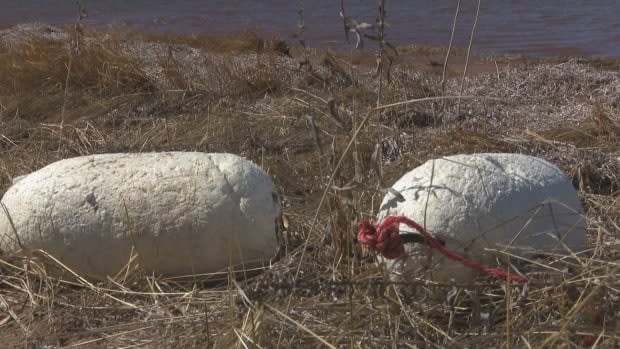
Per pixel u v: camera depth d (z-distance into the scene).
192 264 4.56
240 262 4.61
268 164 6.49
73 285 4.64
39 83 9.07
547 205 4.11
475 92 8.74
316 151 6.78
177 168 4.64
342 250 4.38
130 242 4.55
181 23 20.14
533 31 17.83
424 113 7.64
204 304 4.17
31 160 6.63
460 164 4.18
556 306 3.75
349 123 7.14
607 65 12.38
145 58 10.06
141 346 3.96
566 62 12.32
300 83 8.56
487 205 4.03
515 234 4.03
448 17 20.05
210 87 8.78
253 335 3.52
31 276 4.70
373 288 3.80
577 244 4.20
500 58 14.01
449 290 3.89
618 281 3.75
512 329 3.66
